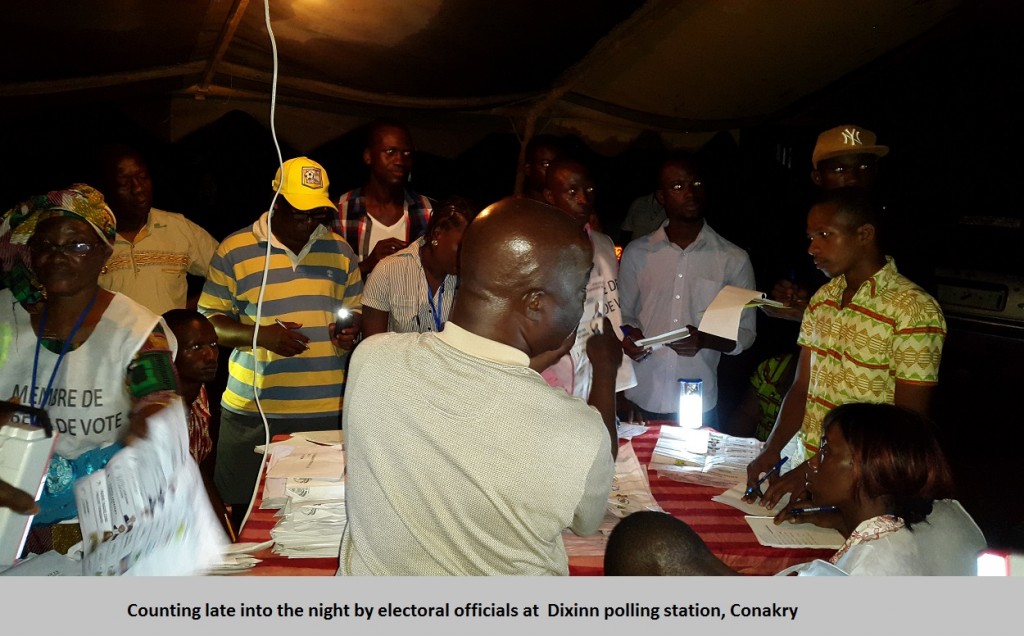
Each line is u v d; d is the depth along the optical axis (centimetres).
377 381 137
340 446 266
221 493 329
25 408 180
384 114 576
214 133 557
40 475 166
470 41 416
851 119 555
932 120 523
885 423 180
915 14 413
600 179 617
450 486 131
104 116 540
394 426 134
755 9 386
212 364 251
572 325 141
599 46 433
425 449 132
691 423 301
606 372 214
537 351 140
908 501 178
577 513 139
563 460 130
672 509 228
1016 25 437
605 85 507
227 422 325
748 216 647
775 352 618
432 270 289
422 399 133
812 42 434
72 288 190
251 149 564
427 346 138
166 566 191
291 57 446
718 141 629
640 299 372
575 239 138
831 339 249
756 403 405
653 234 369
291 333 310
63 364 194
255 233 322
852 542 177
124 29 370
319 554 194
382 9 366
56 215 186
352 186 587
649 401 364
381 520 136
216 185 565
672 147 624
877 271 239
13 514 163
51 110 504
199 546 200
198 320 249
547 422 131
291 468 243
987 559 164
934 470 176
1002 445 470
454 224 270
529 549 134
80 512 170
